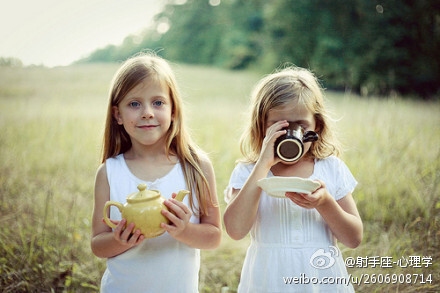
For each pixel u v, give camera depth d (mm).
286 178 1518
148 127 1778
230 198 1964
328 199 1678
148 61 1864
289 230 1833
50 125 6789
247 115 2193
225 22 37719
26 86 13734
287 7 22281
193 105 9867
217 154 5031
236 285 2721
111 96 1896
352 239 1795
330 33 20094
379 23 18359
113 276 1812
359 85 17703
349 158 4336
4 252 2924
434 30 17484
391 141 4363
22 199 3848
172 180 1886
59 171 4578
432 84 17000
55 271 2801
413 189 3562
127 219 1569
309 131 1738
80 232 3252
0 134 5848
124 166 1912
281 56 22312
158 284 1783
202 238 1793
